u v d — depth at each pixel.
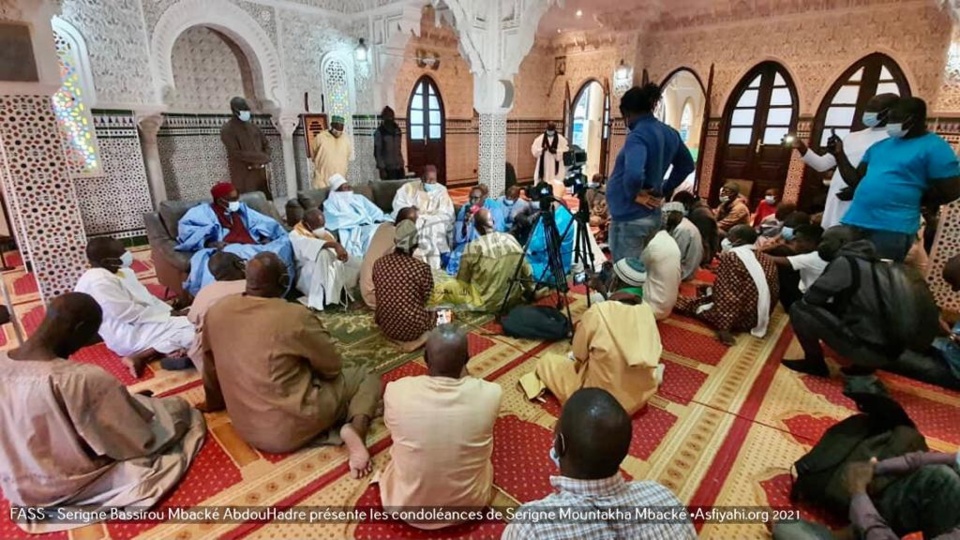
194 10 4.30
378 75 5.55
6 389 1.27
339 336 2.59
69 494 1.39
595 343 1.83
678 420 1.90
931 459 1.14
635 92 2.37
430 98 7.55
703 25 6.07
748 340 2.61
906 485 1.15
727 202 4.55
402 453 1.32
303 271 3.00
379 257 2.60
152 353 2.24
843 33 5.10
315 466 1.63
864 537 1.11
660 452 1.71
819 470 1.40
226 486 1.53
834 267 2.08
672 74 6.54
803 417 1.92
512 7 4.70
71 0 3.67
